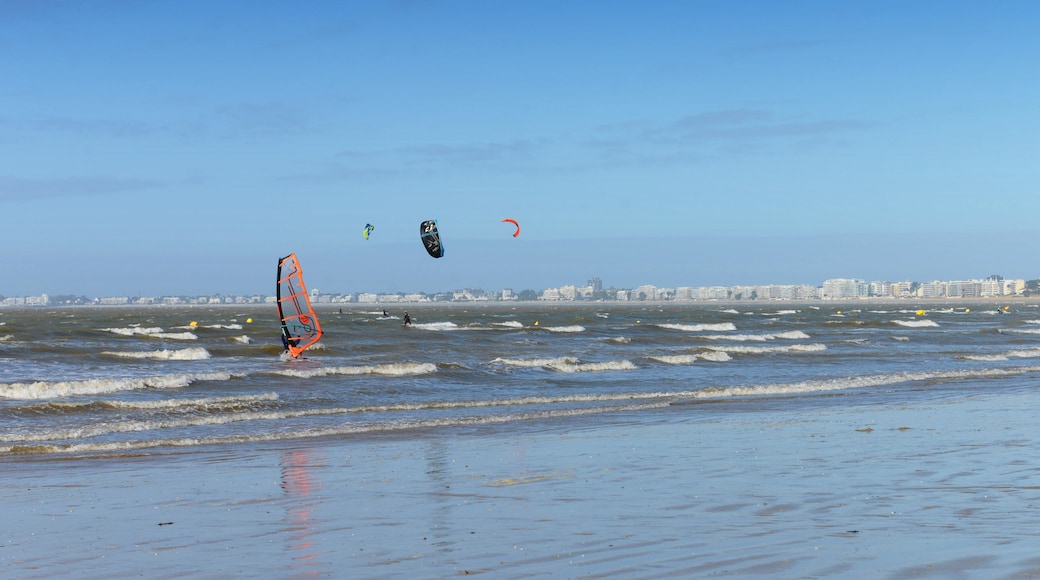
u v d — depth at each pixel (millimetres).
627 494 9531
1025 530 7160
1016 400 20734
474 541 7359
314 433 16797
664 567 6230
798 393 24078
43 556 7293
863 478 10055
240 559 6996
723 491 9516
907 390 24312
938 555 6289
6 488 11195
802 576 5855
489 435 16125
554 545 7082
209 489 10930
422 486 10633
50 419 18781
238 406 21125
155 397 22656
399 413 20266
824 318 102312
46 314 158500
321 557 6969
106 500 10234
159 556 7211
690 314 123062
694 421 17594
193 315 130875
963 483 9539
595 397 23312
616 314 125438
